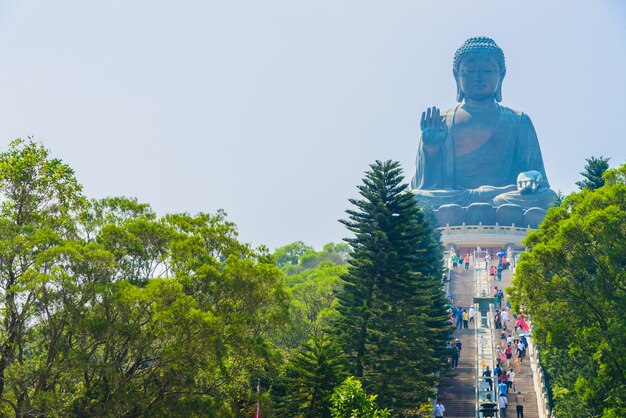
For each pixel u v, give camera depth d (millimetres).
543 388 105938
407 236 98062
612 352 80688
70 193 75188
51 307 67000
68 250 66375
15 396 67500
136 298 67062
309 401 79750
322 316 115688
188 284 71062
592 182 121688
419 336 96312
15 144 75062
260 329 74625
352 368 91125
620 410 81062
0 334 69125
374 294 96000
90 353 67938
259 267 72625
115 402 67188
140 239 72938
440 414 99875
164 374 68500
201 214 79000
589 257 85562
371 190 99312
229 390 74938
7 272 68062
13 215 72875
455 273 170000
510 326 135625
